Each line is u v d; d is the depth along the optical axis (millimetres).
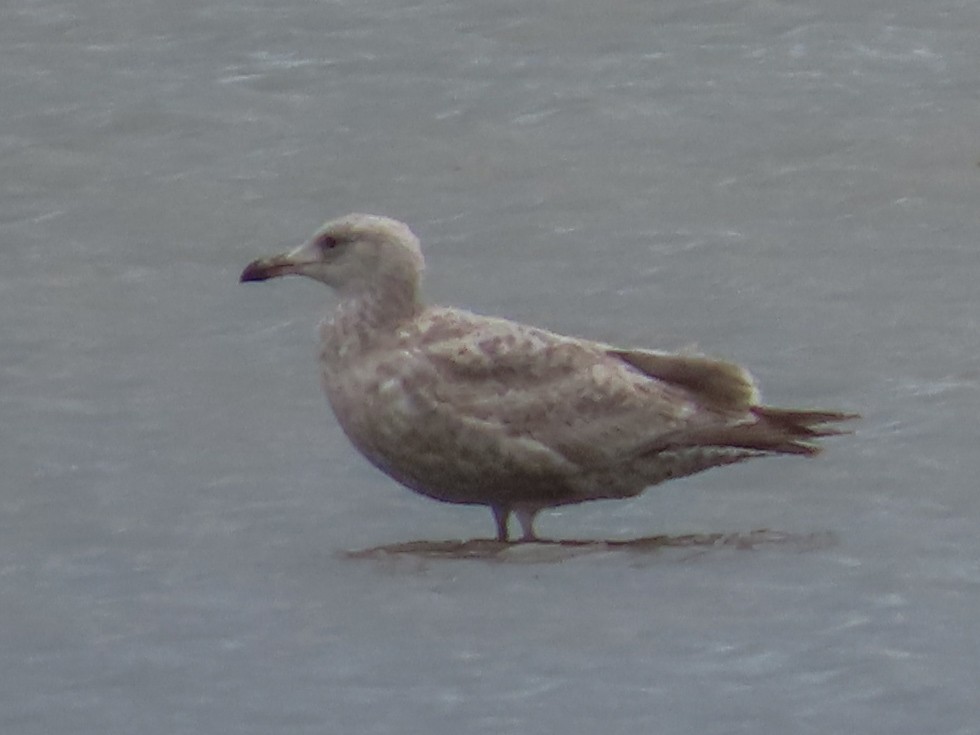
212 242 22000
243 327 20016
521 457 15234
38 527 15891
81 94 25484
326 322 15602
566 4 27453
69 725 12797
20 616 14320
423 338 15383
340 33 26953
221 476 16828
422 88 25484
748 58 25984
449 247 21781
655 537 15562
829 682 13164
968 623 13906
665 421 15445
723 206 22344
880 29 26578
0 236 22156
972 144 23344
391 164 23641
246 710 12945
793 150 23500
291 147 24125
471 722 12734
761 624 13938
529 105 24969
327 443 17469
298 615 14242
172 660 13625
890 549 15070
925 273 20578
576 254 21453
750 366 18766
